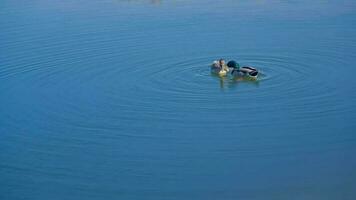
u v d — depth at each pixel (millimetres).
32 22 64125
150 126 40594
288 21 59875
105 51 54219
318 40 54375
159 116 41844
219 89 45438
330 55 50906
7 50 55938
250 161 35938
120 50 54250
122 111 42844
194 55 52125
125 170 35781
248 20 60906
